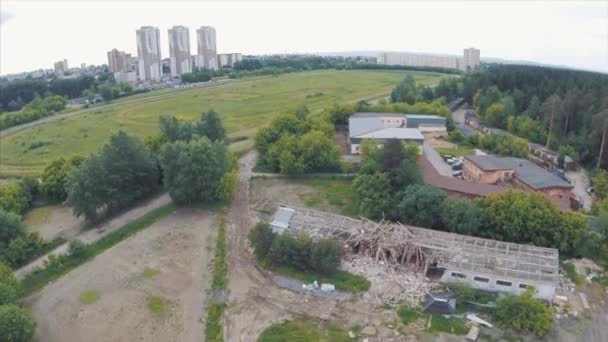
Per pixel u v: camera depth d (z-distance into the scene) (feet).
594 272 153.79
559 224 161.27
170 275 161.38
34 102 516.32
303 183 248.32
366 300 141.49
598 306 138.31
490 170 230.89
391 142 207.62
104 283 157.38
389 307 137.90
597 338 124.88
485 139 307.78
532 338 124.77
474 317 132.46
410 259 158.30
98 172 204.95
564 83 372.38
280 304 141.79
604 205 185.98
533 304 128.36
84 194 200.44
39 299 149.18
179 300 146.72
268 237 166.20
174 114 446.19
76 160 244.83
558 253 158.61
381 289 145.79
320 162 257.96
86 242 186.19
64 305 145.59
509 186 225.15
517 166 237.86
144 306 144.05
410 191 185.06
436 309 134.72
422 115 363.97
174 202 222.48
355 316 134.72
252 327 131.64
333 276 153.58
